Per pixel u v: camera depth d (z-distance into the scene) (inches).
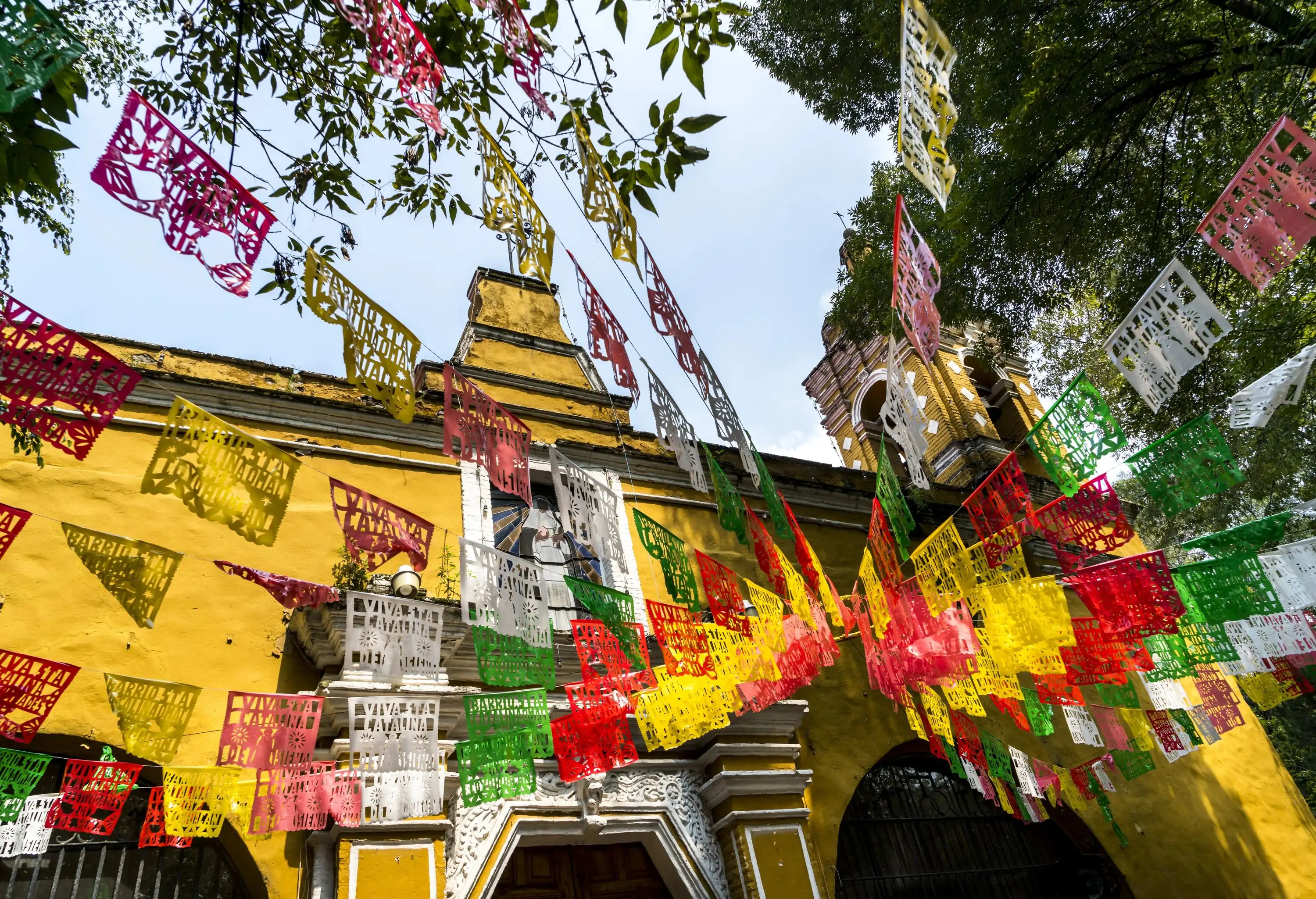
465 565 158.2
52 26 80.3
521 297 447.2
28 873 207.8
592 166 145.1
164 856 224.8
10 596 233.0
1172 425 406.3
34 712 144.1
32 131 107.5
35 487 253.3
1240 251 148.4
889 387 221.0
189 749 231.9
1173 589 202.4
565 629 299.7
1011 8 336.8
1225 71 277.3
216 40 191.2
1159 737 316.5
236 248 104.2
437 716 184.1
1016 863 370.9
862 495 441.1
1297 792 474.0
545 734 180.9
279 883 222.5
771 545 204.2
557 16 163.8
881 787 358.9
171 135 100.9
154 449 279.0
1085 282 425.1
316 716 171.9
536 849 275.7
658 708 198.7
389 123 212.2
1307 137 141.1
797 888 280.2
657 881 286.5
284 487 142.2
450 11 181.6
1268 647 231.3
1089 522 187.6
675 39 164.7
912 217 421.1
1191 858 403.5
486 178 131.0
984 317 415.8
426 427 334.3
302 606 247.1
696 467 175.0
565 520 163.3
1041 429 191.0
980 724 388.5
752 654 202.2
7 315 111.3
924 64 152.2
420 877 226.4
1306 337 345.4
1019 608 204.5
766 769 300.4
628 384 150.7
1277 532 219.6
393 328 134.9
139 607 135.6
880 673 245.0
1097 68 324.2
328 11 188.1
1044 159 355.9
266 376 319.6
